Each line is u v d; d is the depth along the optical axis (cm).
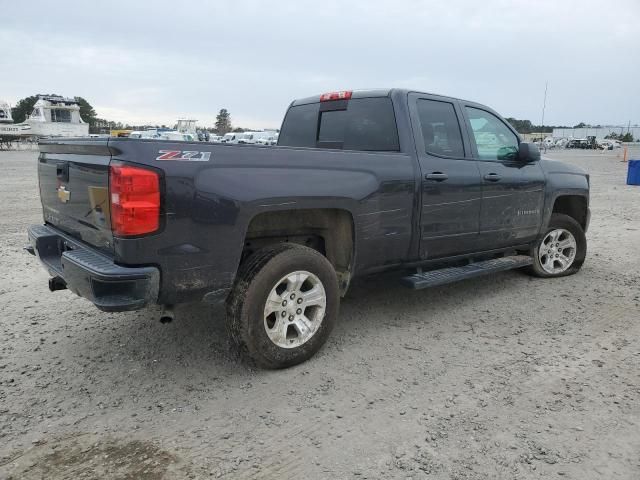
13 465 271
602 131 11744
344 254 418
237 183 335
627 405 329
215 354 403
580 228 630
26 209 1152
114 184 300
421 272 477
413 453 280
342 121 500
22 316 481
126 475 263
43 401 334
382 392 346
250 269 353
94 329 451
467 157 496
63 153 370
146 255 306
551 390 348
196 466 270
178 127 6712
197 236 321
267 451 283
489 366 385
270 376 369
